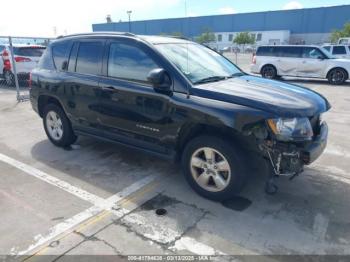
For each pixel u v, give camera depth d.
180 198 3.45
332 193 3.55
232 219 3.04
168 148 3.58
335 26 56.38
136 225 2.94
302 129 2.93
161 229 2.88
